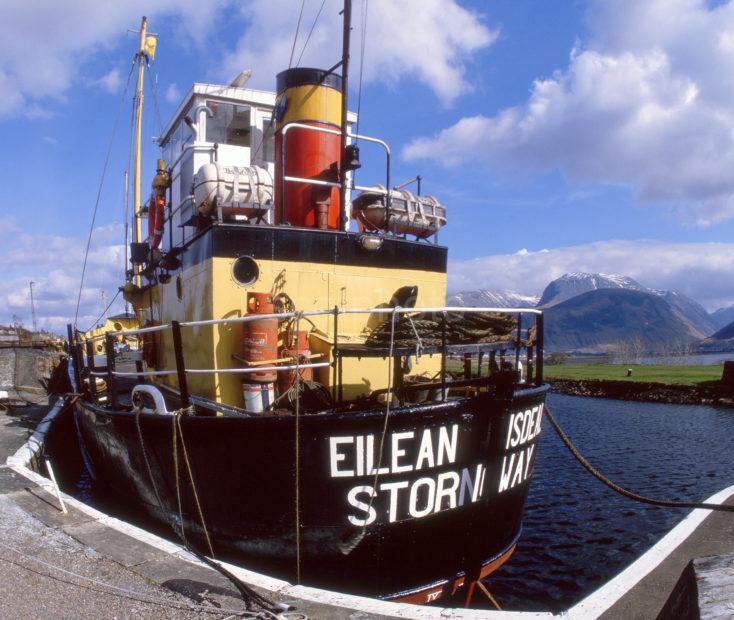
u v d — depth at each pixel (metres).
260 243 6.68
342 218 7.37
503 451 5.93
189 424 5.68
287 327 6.55
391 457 5.32
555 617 4.05
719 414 32.75
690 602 2.26
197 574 4.57
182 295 7.99
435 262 7.96
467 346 5.97
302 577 5.57
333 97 7.97
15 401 16.55
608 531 12.02
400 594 5.63
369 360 7.16
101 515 6.01
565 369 70.75
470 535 5.91
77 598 4.18
